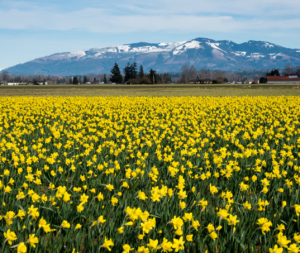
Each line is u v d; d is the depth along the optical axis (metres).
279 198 6.89
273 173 7.63
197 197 6.34
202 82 199.62
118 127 14.86
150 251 4.37
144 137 12.73
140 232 5.05
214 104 28.27
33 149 9.94
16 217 5.25
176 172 7.78
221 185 7.45
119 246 4.70
